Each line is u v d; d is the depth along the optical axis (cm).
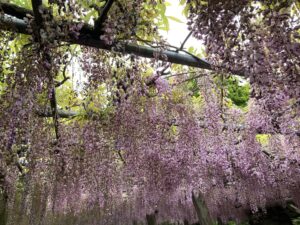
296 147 425
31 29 153
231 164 428
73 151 287
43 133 237
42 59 161
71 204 414
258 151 408
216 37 120
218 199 618
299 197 661
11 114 174
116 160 319
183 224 876
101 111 261
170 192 441
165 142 304
